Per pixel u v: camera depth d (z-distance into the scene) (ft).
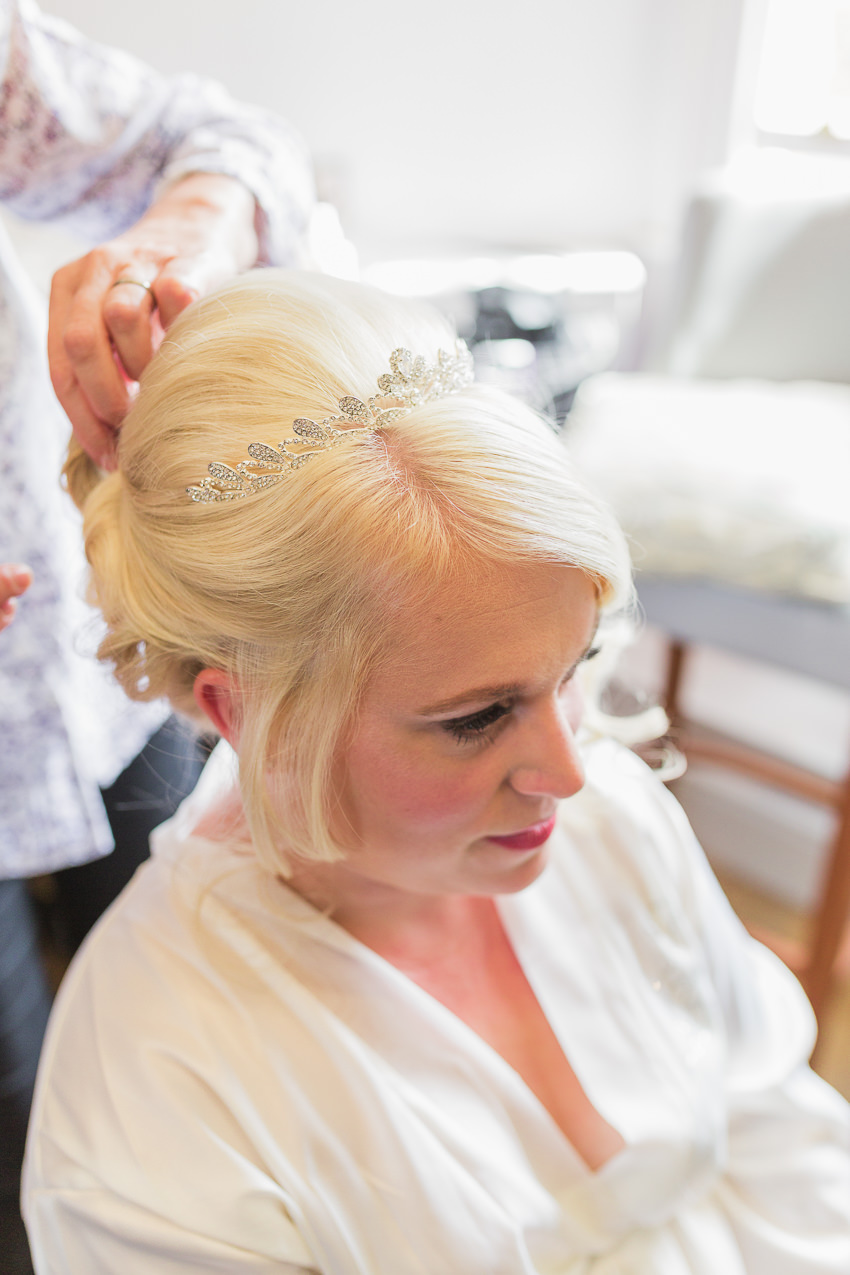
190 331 1.53
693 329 5.21
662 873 2.27
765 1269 2.21
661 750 2.51
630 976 2.16
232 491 1.43
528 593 1.38
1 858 2.67
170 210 2.03
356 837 1.64
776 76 5.45
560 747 1.50
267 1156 1.65
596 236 6.04
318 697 1.47
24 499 2.43
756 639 4.21
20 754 2.58
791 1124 2.32
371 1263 1.70
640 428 4.44
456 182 5.57
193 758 2.28
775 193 4.90
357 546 1.36
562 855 2.20
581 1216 1.96
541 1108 1.90
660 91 5.66
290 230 2.36
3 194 2.40
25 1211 1.80
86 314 1.64
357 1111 1.72
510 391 1.80
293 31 4.82
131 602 1.60
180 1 4.56
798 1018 2.55
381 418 1.41
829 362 4.94
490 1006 2.09
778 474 4.05
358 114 5.17
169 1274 1.60
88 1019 1.78
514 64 5.31
